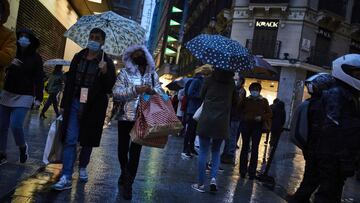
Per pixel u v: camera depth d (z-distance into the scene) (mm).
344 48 31125
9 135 7922
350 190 8641
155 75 5074
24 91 5484
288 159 12672
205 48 5762
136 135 4750
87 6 24109
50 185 4910
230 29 31016
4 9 4926
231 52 5680
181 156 9188
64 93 4883
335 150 3939
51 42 20281
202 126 5797
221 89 5871
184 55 49156
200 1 42969
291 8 28906
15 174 5152
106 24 6297
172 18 58094
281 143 19312
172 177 6578
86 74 4859
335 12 30219
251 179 7531
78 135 4906
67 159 4840
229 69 5609
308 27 28953
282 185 7613
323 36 29891
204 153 5902
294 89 28500
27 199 4234
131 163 4887
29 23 15797
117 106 5230
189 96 9359
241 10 30438
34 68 5559
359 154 3963
